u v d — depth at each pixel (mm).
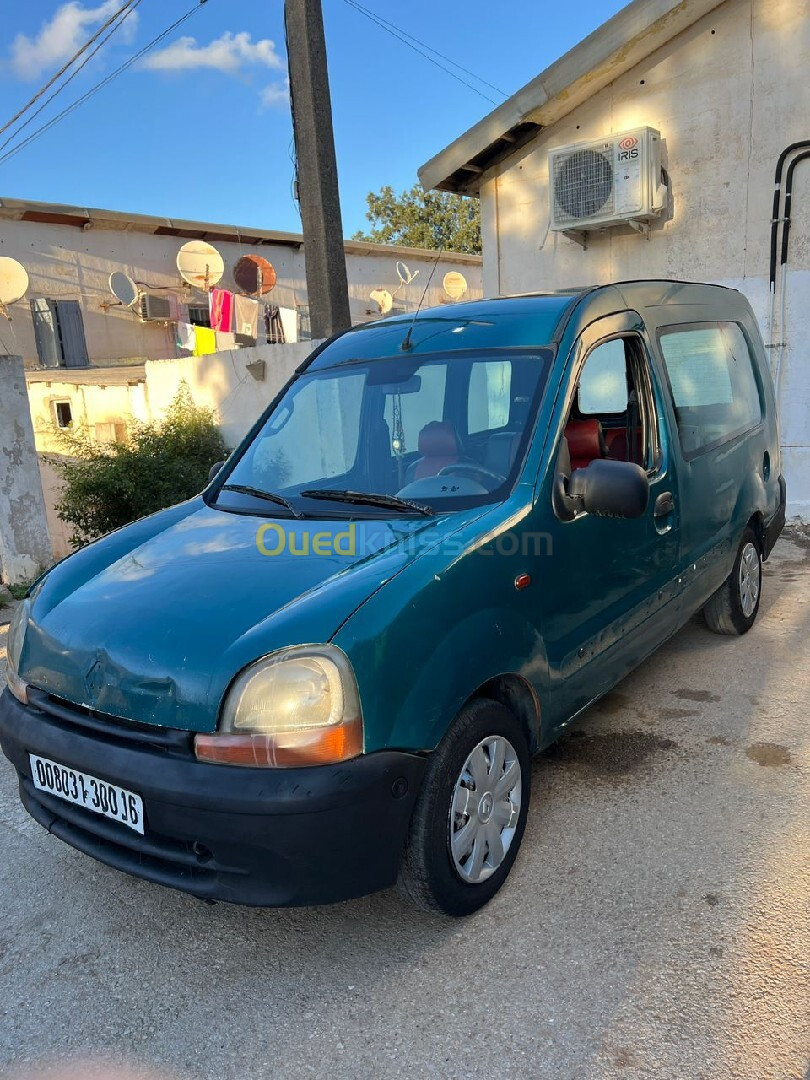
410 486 3031
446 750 2398
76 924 2732
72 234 14656
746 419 4719
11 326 14047
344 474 3312
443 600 2416
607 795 3279
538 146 8383
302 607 2285
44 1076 2123
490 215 8898
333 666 2160
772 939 2414
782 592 5691
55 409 12117
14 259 13672
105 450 10023
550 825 3092
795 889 2629
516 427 2992
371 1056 2119
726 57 7129
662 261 7816
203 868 2223
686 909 2574
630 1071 2008
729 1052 2041
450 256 20297
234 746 2139
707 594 4270
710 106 7285
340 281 7801
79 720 2434
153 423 10742
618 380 3584
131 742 2336
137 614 2457
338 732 2137
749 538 4828
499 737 2654
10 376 7078
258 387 9781
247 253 16891
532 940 2490
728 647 4754
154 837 2309
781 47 6855
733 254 7398
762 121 7051
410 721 2268
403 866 2418
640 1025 2143
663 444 3645
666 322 3936
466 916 2604
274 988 2383
